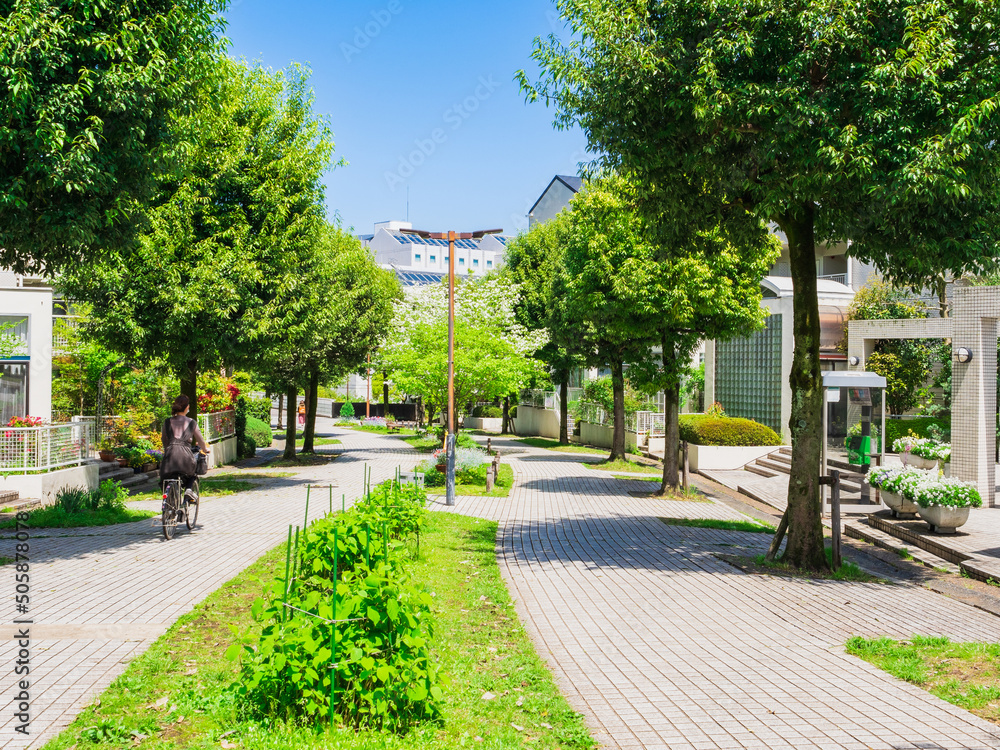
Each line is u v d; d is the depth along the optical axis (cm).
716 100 823
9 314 1698
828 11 782
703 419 2414
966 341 1484
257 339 1552
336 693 396
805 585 846
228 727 395
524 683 505
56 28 788
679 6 866
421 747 377
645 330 1664
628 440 3028
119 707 422
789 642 622
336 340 2627
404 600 412
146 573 795
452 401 1580
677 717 455
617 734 430
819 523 951
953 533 1137
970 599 809
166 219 1434
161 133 958
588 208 1738
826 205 905
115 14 877
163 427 1069
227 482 1820
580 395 3725
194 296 1415
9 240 861
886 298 2584
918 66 746
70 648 536
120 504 1281
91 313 1481
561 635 636
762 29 837
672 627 664
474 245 7850
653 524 1301
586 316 1809
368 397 5556
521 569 914
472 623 652
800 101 789
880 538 1173
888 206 817
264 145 1572
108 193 900
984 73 764
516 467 2356
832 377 1716
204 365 1627
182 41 987
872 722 448
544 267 3300
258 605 418
